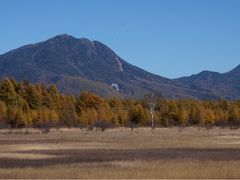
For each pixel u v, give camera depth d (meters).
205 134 111.06
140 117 172.38
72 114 166.25
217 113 191.12
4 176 35.09
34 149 66.19
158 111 181.50
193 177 33.94
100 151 63.09
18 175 35.66
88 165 43.81
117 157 53.62
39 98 171.88
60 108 173.38
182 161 45.81
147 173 35.81
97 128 158.88
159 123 176.88
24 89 173.25
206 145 73.12
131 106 186.50
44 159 51.69
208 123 182.38
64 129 155.62
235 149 64.44
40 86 177.38
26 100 170.62
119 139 90.44
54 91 177.12
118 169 39.19
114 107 191.12
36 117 154.38
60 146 71.75
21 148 67.50
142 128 167.75
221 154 55.91
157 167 39.66
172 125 179.62
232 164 41.78
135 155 56.00
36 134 120.62
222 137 94.81
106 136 104.56
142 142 81.25
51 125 149.50
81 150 64.81
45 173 36.56
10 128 145.62
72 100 183.25
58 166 43.28
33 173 36.66
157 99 186.12
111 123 164.00
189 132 127.44
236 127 169.50
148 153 59.16
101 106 184.12
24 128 150.25
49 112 157.88
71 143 78.38
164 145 74.25
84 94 185.38
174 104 184.12
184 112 182.38
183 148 67.62
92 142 81.19
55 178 34.00
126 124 170.00
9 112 149.88
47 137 101.06
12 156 55.09
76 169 39.50
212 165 40.81
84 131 143.50
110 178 33.66
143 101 190.12
